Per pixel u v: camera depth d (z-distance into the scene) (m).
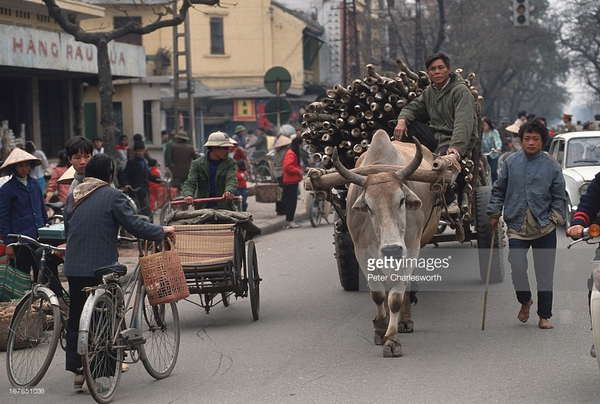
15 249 7.99
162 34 37.81
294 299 9.30
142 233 6.01
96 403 5.73
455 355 6.62
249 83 38.91
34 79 18.98
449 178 6.61
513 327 7.52
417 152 6.24
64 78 20.27
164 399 5.78
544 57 59.34
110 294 5.90
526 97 80.31
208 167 9.09
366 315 8.29
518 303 8.53
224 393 5.86
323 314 8.42
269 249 13.48
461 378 5.97
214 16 38.50
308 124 8.38
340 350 6.95
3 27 15.66
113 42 19.95
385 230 6.13
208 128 38.00
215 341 7.48
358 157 8.17
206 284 8.08
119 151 19.16
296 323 8.07
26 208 7.99
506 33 48.31
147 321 6.30
